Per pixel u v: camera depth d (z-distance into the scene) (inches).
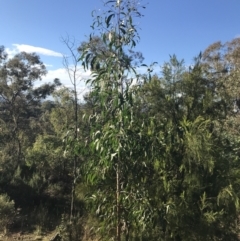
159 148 154.6
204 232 185.2
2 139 668.1
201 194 192.5
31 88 817.5
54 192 392.5
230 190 181.8
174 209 173.8
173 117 209.3
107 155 130.0
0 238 304.3
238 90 352.5
